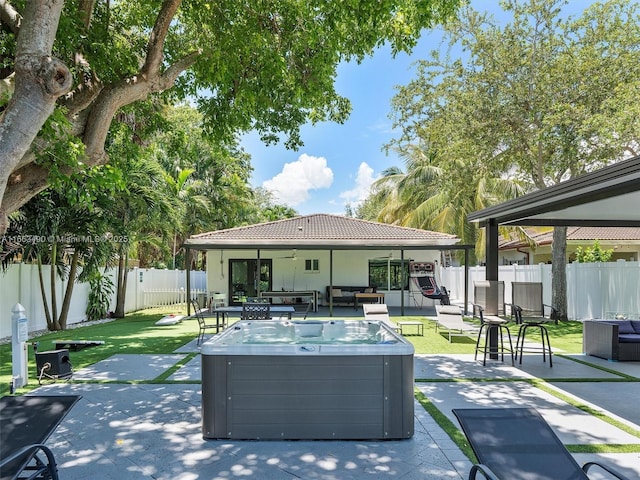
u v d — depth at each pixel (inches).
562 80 486.3
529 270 585.0
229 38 255.3
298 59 288.5
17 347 241.3
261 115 352.8
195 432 175.8
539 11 499.2
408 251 726.5
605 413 197.3
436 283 716.7
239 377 168.6
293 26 277.3
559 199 229.5
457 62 538.9
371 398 167.6
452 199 657.0
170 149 356.2
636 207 270.5
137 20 302.2
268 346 169.6
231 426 167.9
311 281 722.8
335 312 634.2
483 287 323.3
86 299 576.7
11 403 138.8
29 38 141.1
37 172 209.2
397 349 167.9
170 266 1080.8
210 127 335.6
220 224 1047.0
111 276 629.9
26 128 139.8
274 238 661.9
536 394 227.1
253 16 268.2
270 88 300.7
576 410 201.2
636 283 446.9
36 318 478.6
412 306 718.5
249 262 719.1
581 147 493.0
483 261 893.8
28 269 466.6
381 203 1078.4
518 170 603.2
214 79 262.5
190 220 938.7
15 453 104.9
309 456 153.2
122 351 346.6
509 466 112.0
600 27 483.5
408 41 267.7
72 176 211.5
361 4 222.8
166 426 182.2
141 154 348.5
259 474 139.6
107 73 236.2
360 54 282.4
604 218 334.0
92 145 219.8
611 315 477.1
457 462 147.6
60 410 135.9
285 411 167.9
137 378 260.8
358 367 167.9
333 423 167.8
